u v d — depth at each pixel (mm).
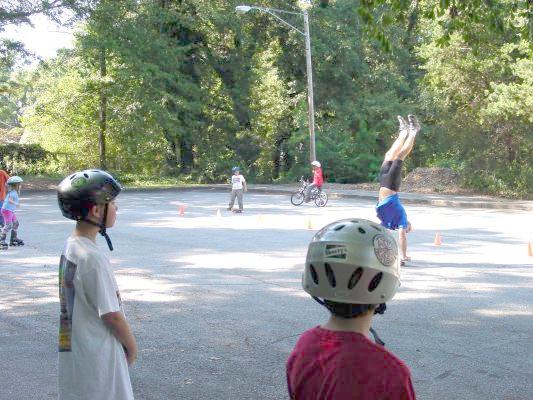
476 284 10836
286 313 9031
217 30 44875
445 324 8391
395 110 46250
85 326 3420
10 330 8289
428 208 27516
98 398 3385
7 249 14852
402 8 9500
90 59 41594
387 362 2166
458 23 10273
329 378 2166
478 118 33562
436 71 34562
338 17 46719
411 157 46750
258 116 47688
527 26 10055
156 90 41688
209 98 45875
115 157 46312
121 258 13531
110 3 39312
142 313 9070
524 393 6129
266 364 6973
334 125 47719
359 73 47688
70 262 3467
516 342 7645
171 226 19203
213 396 6098
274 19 45875
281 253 14188
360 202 29969
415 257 13617
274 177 48438
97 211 3545
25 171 43969
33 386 6395
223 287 10734
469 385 6320
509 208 27766
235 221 20688
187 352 7363
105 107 43062
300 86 47812
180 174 45656
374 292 2246
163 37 43062
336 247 2252
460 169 35438
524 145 33688
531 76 29062
